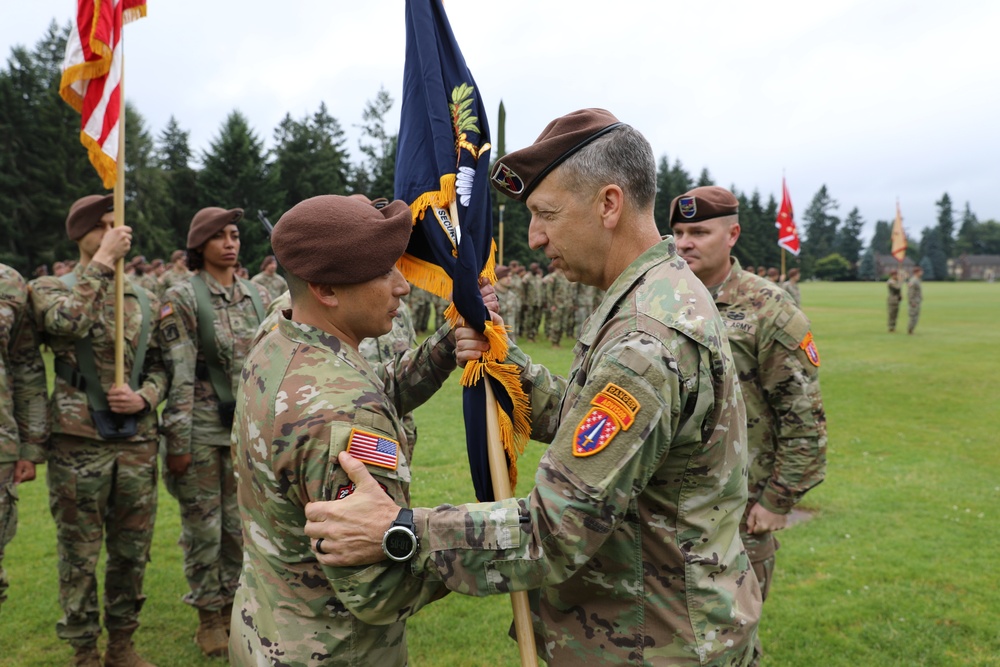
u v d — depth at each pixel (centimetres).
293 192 4247
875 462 725
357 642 170
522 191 178
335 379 164
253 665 170
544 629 181
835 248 10431
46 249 3525
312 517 148
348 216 170
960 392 1125
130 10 383
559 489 146
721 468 164
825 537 524
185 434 369
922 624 396
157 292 1638
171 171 4416
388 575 149
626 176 170
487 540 145
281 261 174
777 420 289
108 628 356
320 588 167
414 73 232
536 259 4016
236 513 396
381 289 176
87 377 348
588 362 169
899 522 554
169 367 373
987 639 381
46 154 3600
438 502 593
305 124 4450
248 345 397
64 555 348
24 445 335
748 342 287
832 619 402
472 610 423
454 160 220
